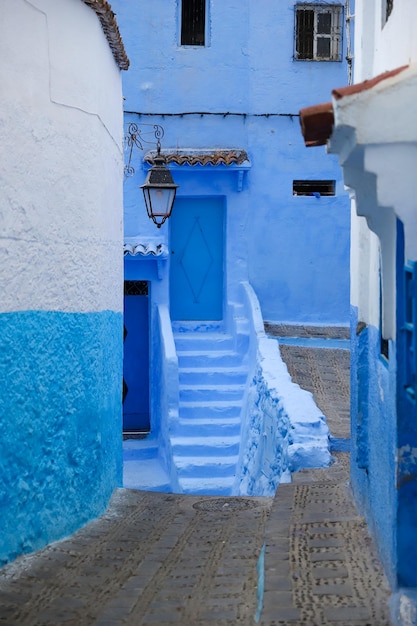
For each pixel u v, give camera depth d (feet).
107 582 20.67
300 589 18.16
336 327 52.06
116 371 32.27
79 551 23.44
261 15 51.88
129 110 51.62
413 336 15.11
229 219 52.08
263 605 17.28
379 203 14.74
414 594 16.69
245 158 50.96
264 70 52.01
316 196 52.26
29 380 22.03
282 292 52.49
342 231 52.47
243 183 52.08
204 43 52.06
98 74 27.37
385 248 17.49
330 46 52.21
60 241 24.11
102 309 28.81
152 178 37.70
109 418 30.35
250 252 52.31
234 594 19.61
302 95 52.11
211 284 53.42
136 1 51.39
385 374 19.63
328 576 18.95
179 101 51.80
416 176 14.55
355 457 25.99
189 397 46.78
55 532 24.17
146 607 18.74
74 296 25.36
